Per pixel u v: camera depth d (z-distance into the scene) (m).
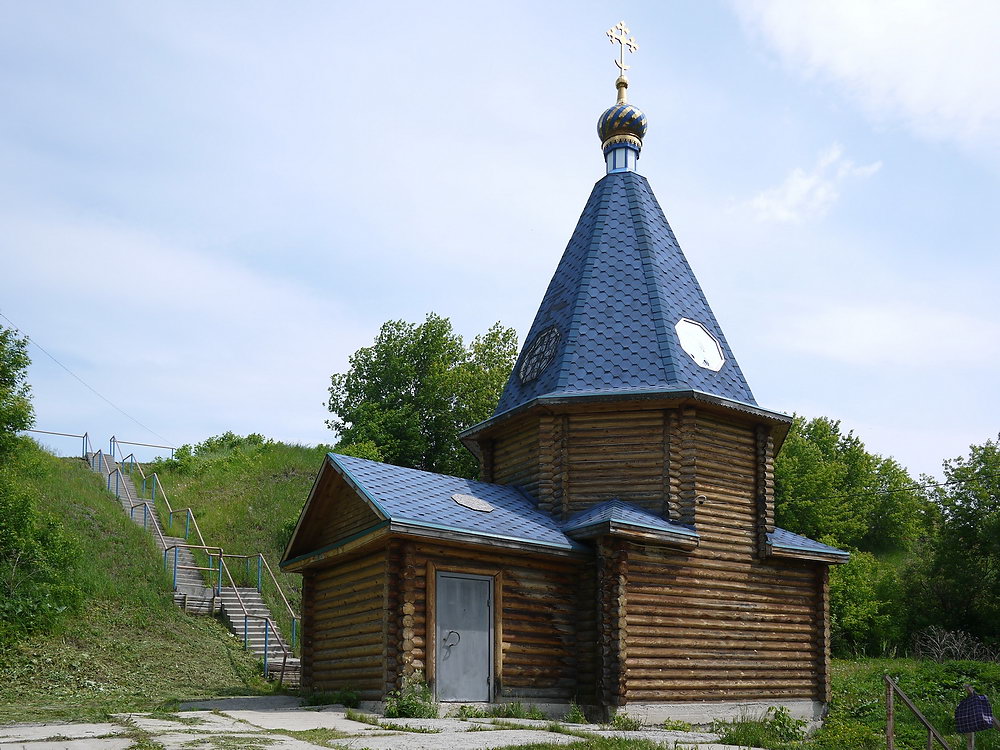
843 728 17.00
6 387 27.19
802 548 18.91
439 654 14.96
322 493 18.31
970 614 38.06
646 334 19.17
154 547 28.50
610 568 16.41
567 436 18.41
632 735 13.27
